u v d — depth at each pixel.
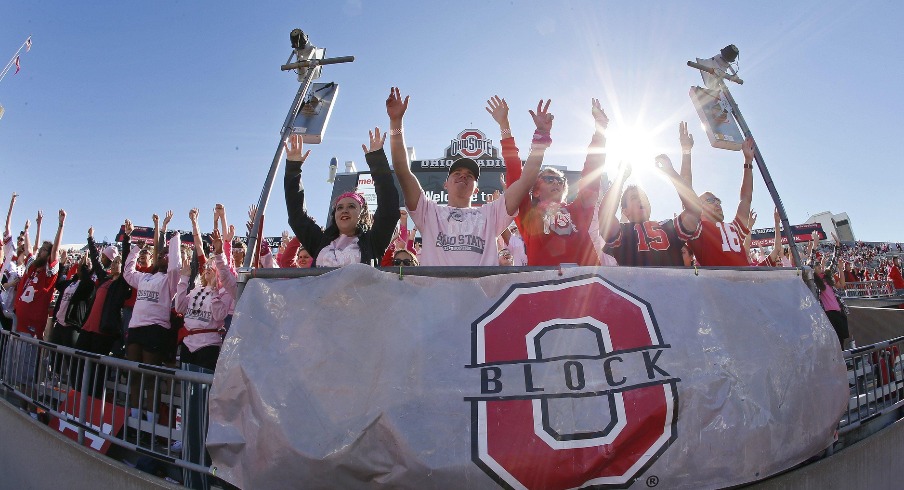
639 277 2.57
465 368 2.24
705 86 3.85
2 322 7.96
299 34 3.42
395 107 3.36
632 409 2.15
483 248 3.26
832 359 2.59
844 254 34.59
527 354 2.28
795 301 2.68
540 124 3.42
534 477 2.03
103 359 3.56
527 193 3.44
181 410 2.96
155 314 5.66
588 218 3.50
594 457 2.06
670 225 4.46
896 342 3.73
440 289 2.47
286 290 2.49
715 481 2.15
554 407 2.14
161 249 6.35
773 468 2.26
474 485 2.04
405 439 2.09
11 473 4.41
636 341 2.33
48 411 4.17
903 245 38.31
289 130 3.25
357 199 3.44
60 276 8.72
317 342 2.33
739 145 3.65
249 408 2.24
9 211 8.64
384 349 2.30
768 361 2.41
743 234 4.29
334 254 3.22
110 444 3.75
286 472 2.11
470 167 3.52
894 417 3.68
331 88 3.52
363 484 2.10
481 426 2.11
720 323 2.46
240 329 2.39
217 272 4.95
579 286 2.50
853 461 2.83
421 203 3.35
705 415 2.20
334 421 2.15
